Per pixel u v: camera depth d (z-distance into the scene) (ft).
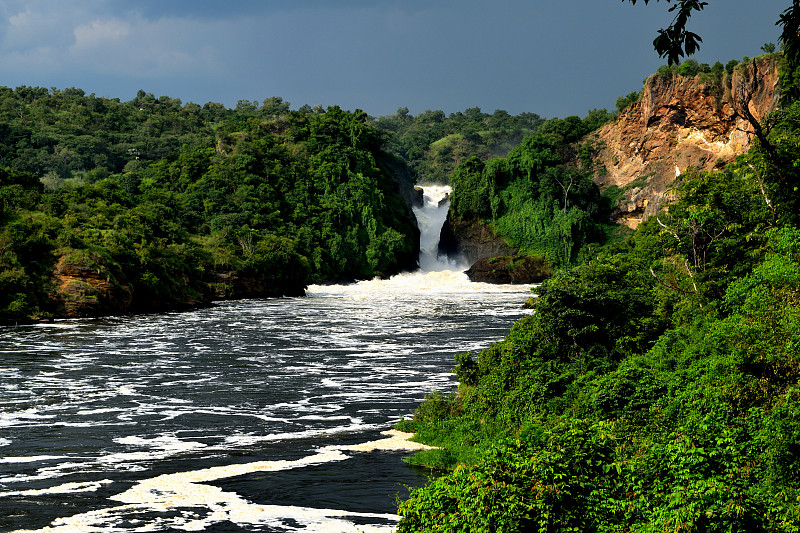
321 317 282.97
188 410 126.11
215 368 169.07
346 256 484.74
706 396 79.82
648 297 134.10
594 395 92.68
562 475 50.93
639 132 529.86
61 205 340.18
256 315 291.38
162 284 317.01
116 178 524.11
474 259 523.29
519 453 54.24
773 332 80.43
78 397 136.15
